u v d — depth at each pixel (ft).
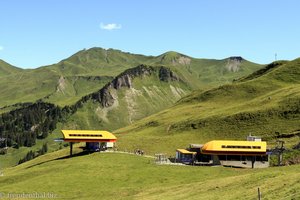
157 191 266.36
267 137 538.47
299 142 447.01
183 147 542.57
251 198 180.45
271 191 184.65
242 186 217.15
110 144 488.02
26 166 513.86
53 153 549.13
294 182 189.78
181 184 287.89
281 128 554.87
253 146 398.21
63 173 359.46
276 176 225.15
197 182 275.39
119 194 278.26
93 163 393.91
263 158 396.37
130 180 324.80
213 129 614.75
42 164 439.22
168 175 333.83
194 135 605.73
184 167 368.48
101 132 490.49
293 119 576.61
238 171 338.34
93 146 485.56
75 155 471.21
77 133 476.54
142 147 545.03
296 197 161.68
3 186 341.00
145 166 376.07
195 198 213.46
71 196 289.33
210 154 401.29
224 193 209.15
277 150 398.42
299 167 279.69
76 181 329.72
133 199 252.01
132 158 422.82
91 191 299.38
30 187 319.88
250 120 610.24
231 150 394.11
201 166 379.14
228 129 601.21
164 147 544.21
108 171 358.64
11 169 525.75
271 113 611.88
